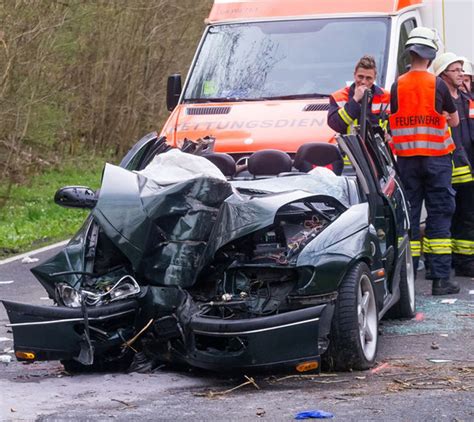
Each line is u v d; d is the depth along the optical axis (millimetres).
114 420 8078
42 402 8758
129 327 9633
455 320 12266
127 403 8680
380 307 10531
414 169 14000
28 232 20797
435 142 13875
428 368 9812
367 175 11102
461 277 15414
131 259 9523
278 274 9477
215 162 11820
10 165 25469
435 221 13984
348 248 9617
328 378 9484
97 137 32906
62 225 22094
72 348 9453
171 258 9609
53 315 9414
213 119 15570
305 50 16469
